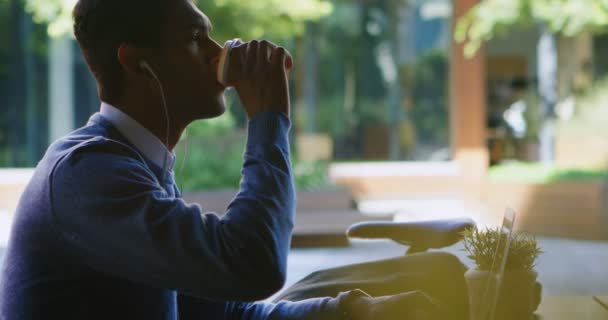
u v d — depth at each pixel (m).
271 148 1.40
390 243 7.90
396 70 13.73
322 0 13.41
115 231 1.29
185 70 1.47
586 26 9.68
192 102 1.49
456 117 12.34
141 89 1.47
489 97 16.22
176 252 1.28
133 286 1.39
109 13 1.45
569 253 7.32
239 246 1.30
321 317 1.74
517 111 16.00
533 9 9.67
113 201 1.29
